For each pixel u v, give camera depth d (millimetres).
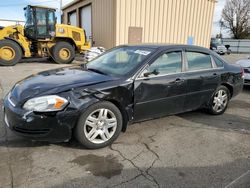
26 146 3342
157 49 4020
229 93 5082
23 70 10125
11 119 3072
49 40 13164
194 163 3100
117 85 3400
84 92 3170
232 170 2973
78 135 3184
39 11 12531
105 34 13711
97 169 2883
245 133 4090
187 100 4289
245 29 48969
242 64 7531
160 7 13391
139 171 2879
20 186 2523
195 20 15234
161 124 4344
